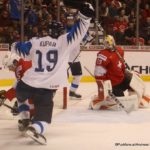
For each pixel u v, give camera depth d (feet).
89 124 37.63
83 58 70.03
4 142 31.09
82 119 39.65
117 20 76.43
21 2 67.00
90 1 73.97
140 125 37.47
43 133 31.32
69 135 33.53
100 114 42.01
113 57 43.06
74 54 50.78
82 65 69.97
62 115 41.47
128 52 72.79
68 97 52.95
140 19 77.36
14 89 36.27
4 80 64.80
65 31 31.65
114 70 43.24
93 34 71.61
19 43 31.35
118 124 37.78
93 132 34.63
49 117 30.94
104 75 43.24
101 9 75.92
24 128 31.91
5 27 69.46
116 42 75.72
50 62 30.86
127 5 78.89
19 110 32.19
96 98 44.52
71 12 60.85
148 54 73.46
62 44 30.99
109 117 40.55
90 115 41.50
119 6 77.71
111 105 43.96
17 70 31.60
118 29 75.97
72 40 30.89
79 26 30.71
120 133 34.32
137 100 44.19
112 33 75.51
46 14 70.69
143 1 79.25
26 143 30.86
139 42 76.02
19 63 31.60
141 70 73.41
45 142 30.42
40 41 31.01
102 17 75.72
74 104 48.42
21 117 32.22
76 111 43.70
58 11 69.10
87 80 70.49
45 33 31.17
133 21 77.36
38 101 31.09
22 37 67.15
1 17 70.08
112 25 75.97
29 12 69.46
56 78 30.83
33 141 31.37
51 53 30.89
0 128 35.70
